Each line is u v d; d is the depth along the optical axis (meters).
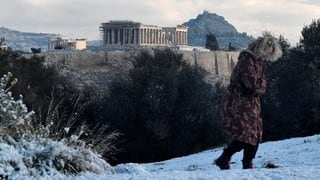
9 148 7.38
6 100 8.34
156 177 7.04
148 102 41.88
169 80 42.69
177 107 42.47
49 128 9.35
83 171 7.94
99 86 57.38
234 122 8.22
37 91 36.03
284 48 49.75
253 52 8.15
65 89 40.00
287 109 44.69
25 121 8.39
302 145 19.50
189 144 42.34
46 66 41.56
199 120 42.72
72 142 8.61
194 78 44.06
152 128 41.03
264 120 45.47
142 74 43.44
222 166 8.51
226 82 66.69
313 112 42.69
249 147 8.34
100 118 40.72
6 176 6.97
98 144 9.95
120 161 41.19
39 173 7.35
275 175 7.08
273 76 46.75
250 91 8.13
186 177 6.97
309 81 44.31
